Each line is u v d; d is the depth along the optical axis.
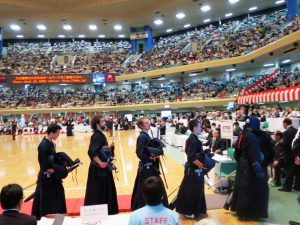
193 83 35.25
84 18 35.12
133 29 39.72
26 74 36.00
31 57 41.09
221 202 6.02
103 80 36.41
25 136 27.91
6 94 38.41
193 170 5.08
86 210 3.11
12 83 35.56
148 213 2.24
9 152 15.44
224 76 33.62
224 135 7.43
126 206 5.78
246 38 30.02
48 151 4.53
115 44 44.53
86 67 38.81
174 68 32.12
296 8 25.06
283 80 22.23
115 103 36.22
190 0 29.67
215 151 8.39
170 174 8.93
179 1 30.20
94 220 3.11
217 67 29.86
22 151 15.73
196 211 5.04
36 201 4.54
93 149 4.64
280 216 5.16
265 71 30.22
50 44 44.31
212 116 19.36
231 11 33.75
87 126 30.44
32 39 44.69
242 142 4.98
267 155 5.08
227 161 6.52
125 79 36.31
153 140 4.93
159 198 2.28
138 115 36.69
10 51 42.31
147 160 4.75
